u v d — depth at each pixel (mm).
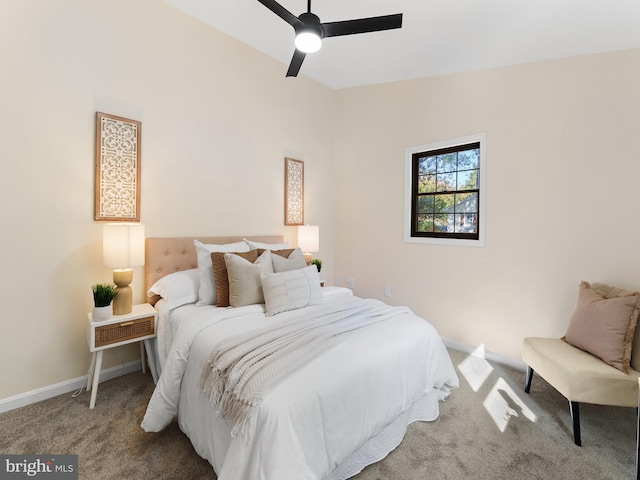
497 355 2809
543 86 2502
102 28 2256
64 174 2123
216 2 2539
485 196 2852
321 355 1489
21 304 1989
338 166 4168
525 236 2629
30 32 1964
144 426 1662
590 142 2299
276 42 3111
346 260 4117
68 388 2176
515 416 1975
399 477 1474
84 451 1602
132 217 2428
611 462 1590
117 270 2283
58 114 2082
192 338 1768
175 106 2672
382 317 2049
